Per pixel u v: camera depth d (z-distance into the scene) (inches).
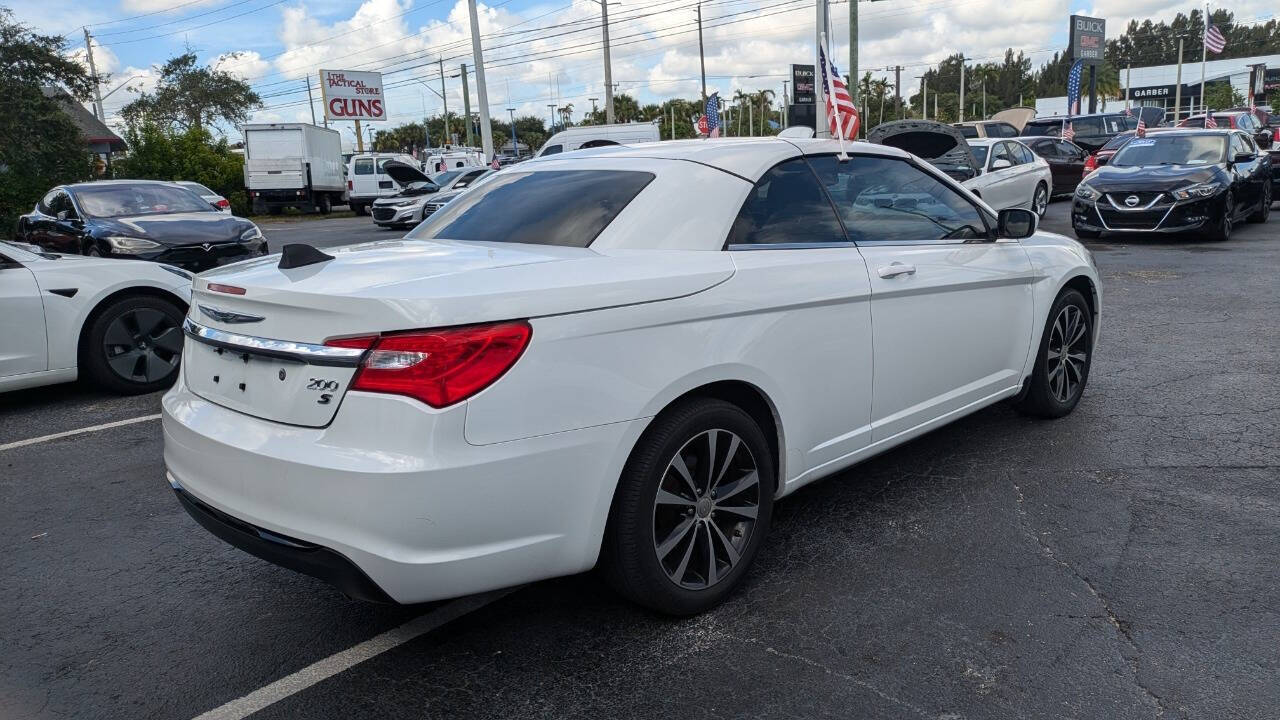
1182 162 519.8
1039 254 184.5
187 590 136.6
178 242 381.7
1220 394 218.1
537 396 100.2
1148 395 219.1
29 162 910.4
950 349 159.9
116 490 180.2
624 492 111.1
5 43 905.5
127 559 147.9
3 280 229.0
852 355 138.5
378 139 4025.6
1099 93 3417.8
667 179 129.9
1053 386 197.5
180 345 266.4
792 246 133.7
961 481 167.8
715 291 117.5
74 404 249.6
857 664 110.6
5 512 169.5
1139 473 168.9
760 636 117.6
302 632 123.3
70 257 253.9
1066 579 129.9
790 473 132.9
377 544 95.2
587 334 104.0
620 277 110.0
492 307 98.6
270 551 103.0
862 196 149.7
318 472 96.3
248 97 2188.7
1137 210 491.5
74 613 130.0
